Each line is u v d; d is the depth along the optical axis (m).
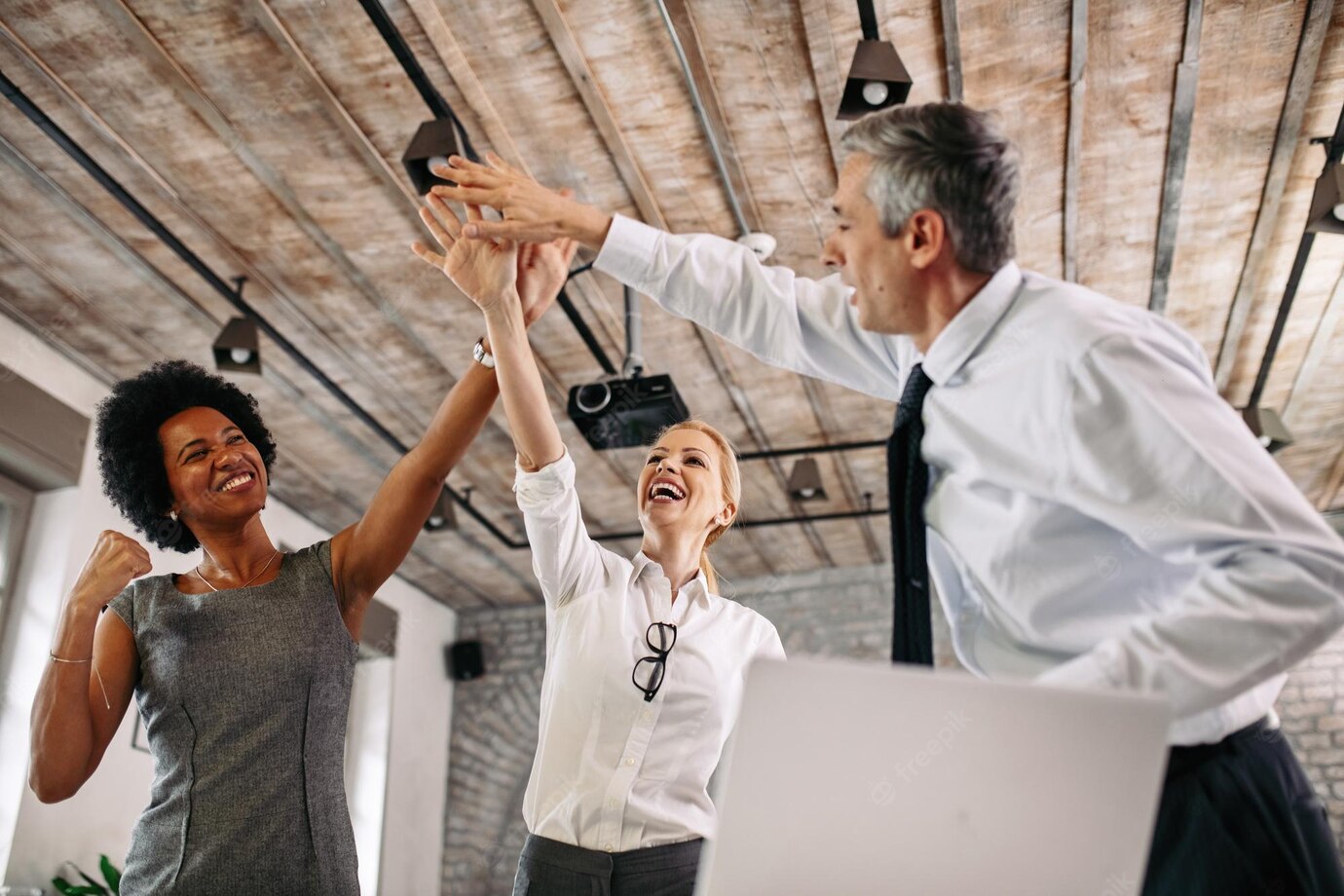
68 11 4.04
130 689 1.76
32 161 4.77
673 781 1.77
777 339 1.81
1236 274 5.57
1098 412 1.26
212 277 5.41
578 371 6.42
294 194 4.98
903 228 1.43
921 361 1.49
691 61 4.29
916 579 1.44
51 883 5.04
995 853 1.05
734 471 2.15
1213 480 1.20
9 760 5.07
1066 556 1.33
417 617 9.23
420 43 4.27
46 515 5.62
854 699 1.07
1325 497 7.48
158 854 1.62
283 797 1.66
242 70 4.32
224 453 1.91
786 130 4.64
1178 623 1.17
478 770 9.17
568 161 4.86
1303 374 6.41
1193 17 4.11
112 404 1.99
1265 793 1.24
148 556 1.81
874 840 1.06
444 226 1.85
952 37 4.20
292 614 1.77
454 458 1.91
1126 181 4.98
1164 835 1.25
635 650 1.84
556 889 1.68
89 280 5.50
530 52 4.32
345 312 5.82
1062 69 4.37
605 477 7.56
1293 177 4.98
